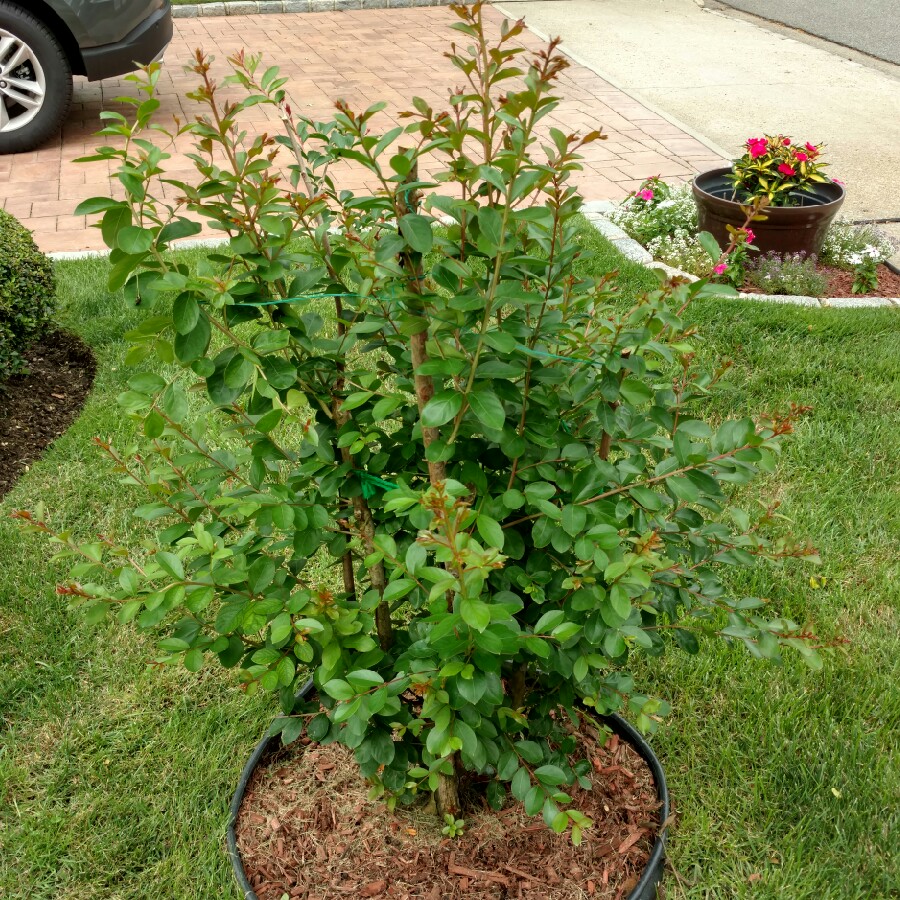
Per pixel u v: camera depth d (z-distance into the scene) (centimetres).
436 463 170
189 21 1195
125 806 240
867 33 1180
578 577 166
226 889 217
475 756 166
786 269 527
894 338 468
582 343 169
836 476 368
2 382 426
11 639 291
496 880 208
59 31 714
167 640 179
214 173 158
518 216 139
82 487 359
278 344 156
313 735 196
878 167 747
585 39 1132
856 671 278
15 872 225
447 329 154
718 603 202
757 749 252
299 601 167
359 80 936
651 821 223
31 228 594
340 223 185
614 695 188
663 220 591
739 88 953
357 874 212
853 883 217
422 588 169
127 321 475
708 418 402
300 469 188
